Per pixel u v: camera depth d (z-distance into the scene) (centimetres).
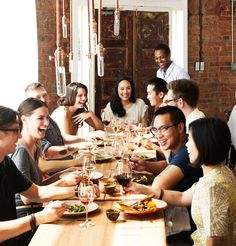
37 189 272
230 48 703
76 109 480
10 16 567
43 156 372
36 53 589
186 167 278
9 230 217
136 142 443
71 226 220
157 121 302
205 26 693
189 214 272
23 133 300
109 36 670
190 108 351
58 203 225
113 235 208
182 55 691
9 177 256
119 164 270
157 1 677
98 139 462
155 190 267
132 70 683
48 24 615
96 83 671
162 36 688
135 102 555
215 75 705
